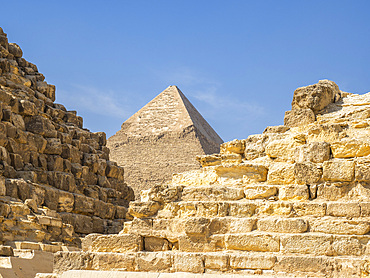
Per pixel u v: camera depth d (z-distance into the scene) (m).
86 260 21.83
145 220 22.78
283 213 21.66
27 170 45.19
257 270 20.12
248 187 22.70
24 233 36.72
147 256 21.38
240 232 21.53
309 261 19.73
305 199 21.72
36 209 40.56
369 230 20.36
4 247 29.19
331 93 25.72
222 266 20.48
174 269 20.94
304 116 25.11
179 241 21.94
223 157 24.05
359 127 22.97
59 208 45.12
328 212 21.08
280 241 20.78
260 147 24.02
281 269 19.94
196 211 22.47
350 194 21.33
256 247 20.98
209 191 22.83
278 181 22.70
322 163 21.97
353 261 19.23
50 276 21.61
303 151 22.44
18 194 40.88
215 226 21.81
